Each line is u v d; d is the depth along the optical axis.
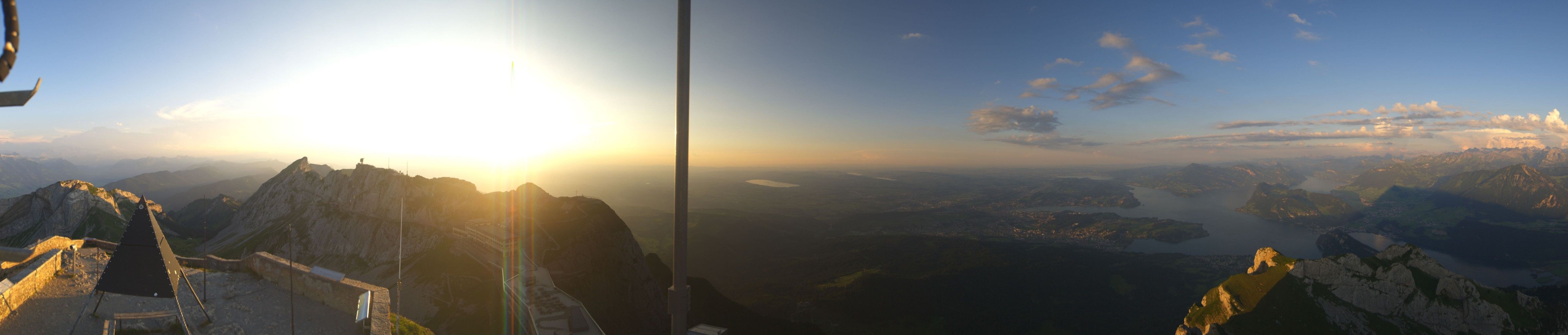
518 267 104.25
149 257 35.41
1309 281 126.06
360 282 44.50
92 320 36.81
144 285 35.19
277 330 38.62
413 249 135.50
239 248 168.25
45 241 47.69
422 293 105.06
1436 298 118.44
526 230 120.56
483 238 120.69
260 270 48.31
